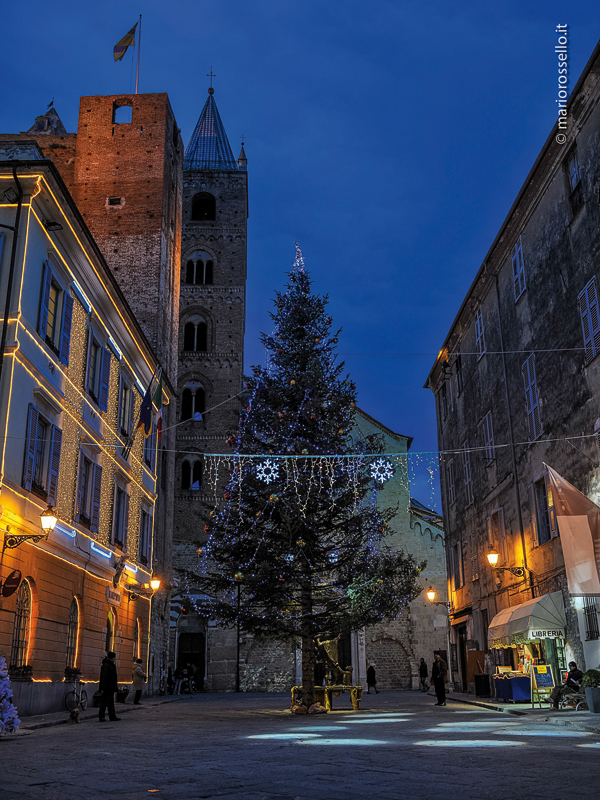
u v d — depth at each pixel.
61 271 21.75
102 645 24.56
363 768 8.28
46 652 19.52
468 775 7.66
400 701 27.75
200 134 64.88
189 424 51.75
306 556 21.84
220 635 45.06
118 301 26.23
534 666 18.98
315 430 23.45
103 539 24.97
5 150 21.38
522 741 11.11
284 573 21.30
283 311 25.09
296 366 24.58
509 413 25.06
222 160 62.94
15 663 18.19
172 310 45.25
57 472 20.72
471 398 30.80
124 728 15.41
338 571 23.14
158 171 43.72
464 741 11.22
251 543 22.73
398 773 7.86
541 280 22.08
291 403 24.05
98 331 25.53
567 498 18.66
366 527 23.38
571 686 17.34
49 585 19.86
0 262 18.98
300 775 7.79
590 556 18.02
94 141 44.59
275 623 21.91
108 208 43.03
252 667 44.66
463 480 32.25
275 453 23.44
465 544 31.91
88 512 23.66
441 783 7.15
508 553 25.31
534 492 22.55
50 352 20.64
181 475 50.53
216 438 51.47
